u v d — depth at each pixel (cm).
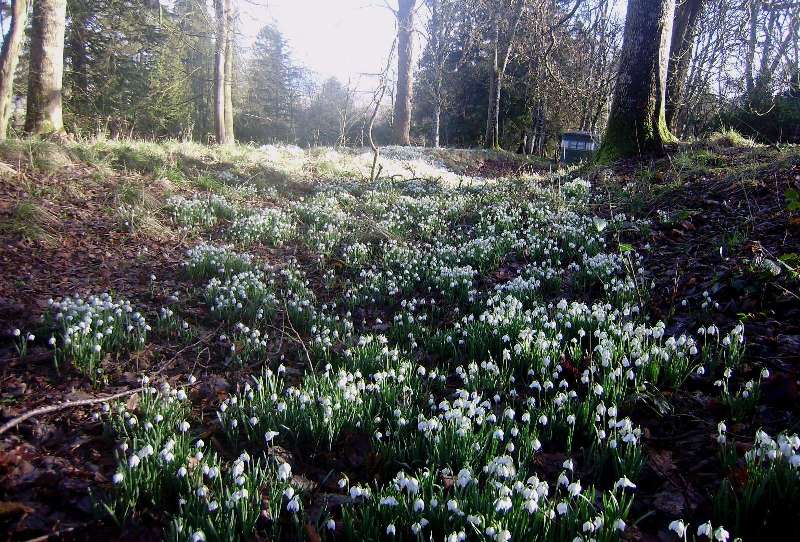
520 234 809
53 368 397
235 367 438
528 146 3644
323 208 975
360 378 400
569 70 2656
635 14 1071
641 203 809
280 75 4275
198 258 658
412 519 234
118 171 983
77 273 602
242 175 1154
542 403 353
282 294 581
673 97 1516
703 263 552
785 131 1666
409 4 1783
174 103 2497
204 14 1661
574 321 444
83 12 2045
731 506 236
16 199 738
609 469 282
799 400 309
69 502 257
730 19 2048
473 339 439
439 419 320
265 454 302
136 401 358
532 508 217
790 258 420
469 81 3419
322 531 242
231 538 223
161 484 265
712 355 378
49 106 1121
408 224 919
